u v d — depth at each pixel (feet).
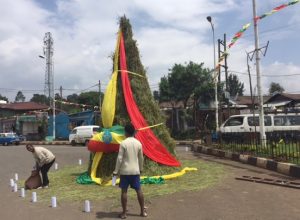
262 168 49.19
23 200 35.47
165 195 33.73
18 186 44.16
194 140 126.72
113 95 43.14
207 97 137.80
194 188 36.32
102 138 41.22
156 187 37.19
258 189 35.35
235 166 51.72
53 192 37.96
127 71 44.47
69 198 34.60
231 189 35.63
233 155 60.08
